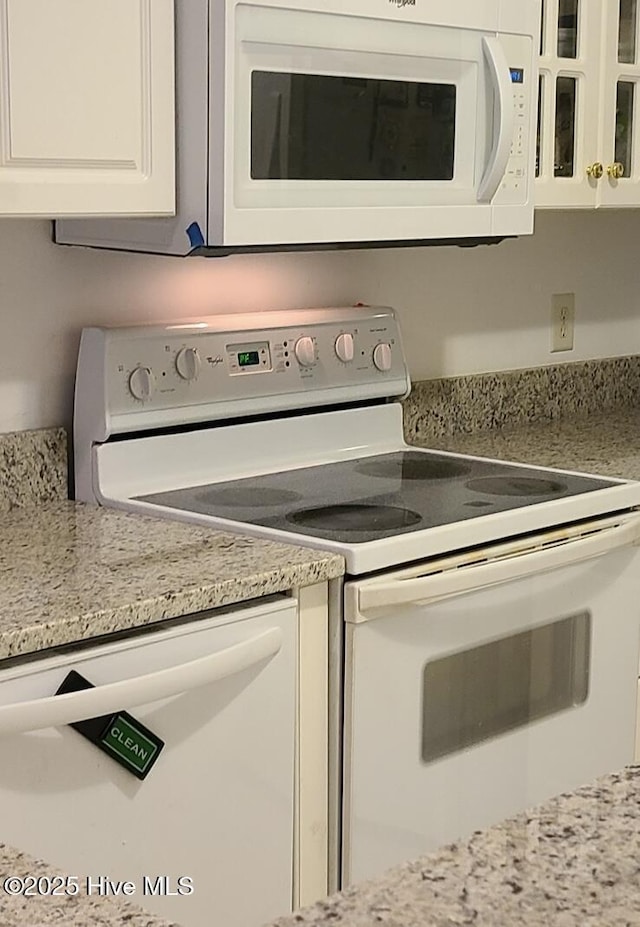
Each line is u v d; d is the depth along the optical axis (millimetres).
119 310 2053
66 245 1961
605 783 819
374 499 1965
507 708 1936
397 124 1935
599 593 2057
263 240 1777
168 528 1811
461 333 2611
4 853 764
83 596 1474
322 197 1850
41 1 1574
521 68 2072
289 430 2197
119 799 1483
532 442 2523
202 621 1542
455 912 644
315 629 1678
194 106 1729
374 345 2295
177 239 1781
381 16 1863
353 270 2395
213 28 1689
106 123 1662
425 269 2523
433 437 2545
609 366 2928
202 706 1548
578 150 2303
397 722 1758
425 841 1837
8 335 1925
